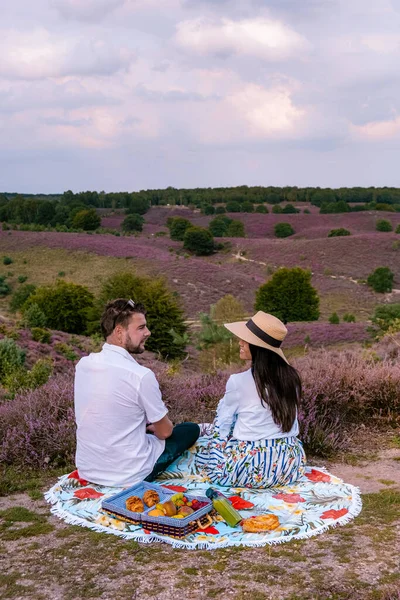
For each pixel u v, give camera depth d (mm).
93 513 3684
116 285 43938
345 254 88438
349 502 3803
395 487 4348
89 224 139750
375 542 3240
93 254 82062
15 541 3375
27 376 10547
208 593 2703
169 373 8539
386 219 145750
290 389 3996
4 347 20156
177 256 83438
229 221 148375
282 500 3830
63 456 5270
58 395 6023
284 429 4031
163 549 3223
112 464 3984
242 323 4117
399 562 2975
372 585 2738
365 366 7586
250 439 4051
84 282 73438
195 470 4352
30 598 2697
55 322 47094
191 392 7105
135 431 3986
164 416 3996
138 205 184375
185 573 2910
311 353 12562
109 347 4004
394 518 3621
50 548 3254
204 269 76000
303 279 60438
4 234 92688
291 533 3344
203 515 3506
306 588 2723
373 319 43469
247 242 105062
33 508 3959
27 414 5680
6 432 5562
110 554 3156
